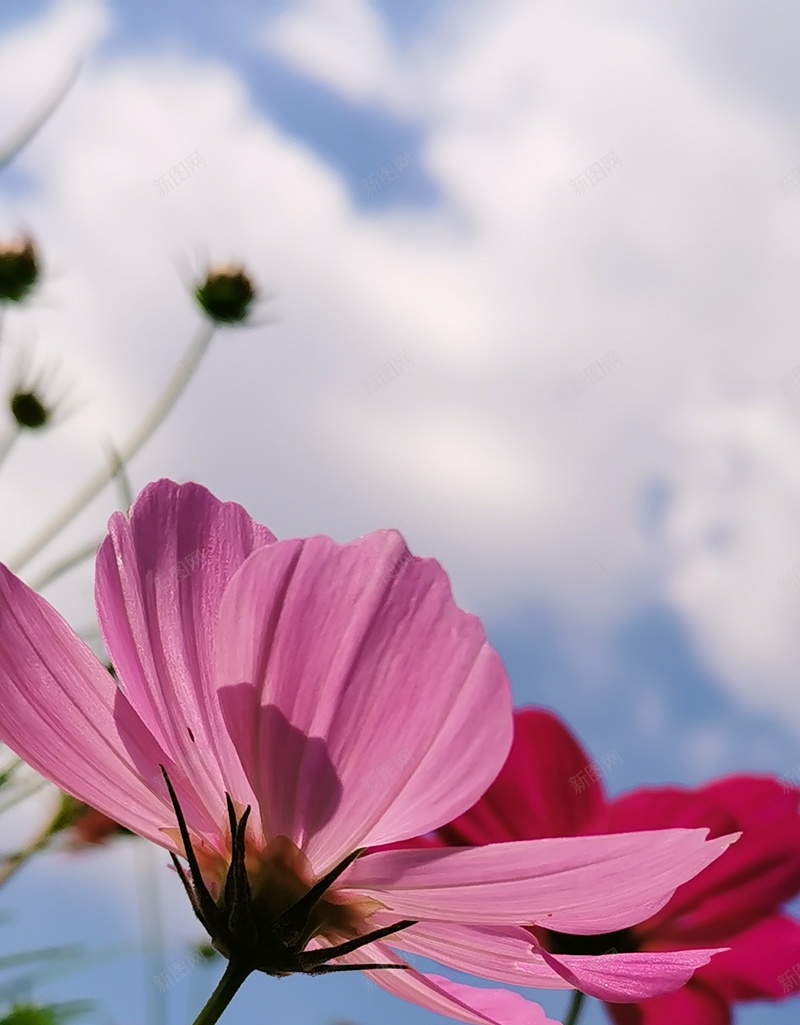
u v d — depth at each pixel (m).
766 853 0.30
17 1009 0.38
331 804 0.23
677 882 0.23
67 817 0.39
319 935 0.23
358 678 0.23
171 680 0.24
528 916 0.23
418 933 0.24
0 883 0.38
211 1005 0.23
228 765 0.24
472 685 0.23
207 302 0.63
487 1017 0.24
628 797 0.30
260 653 0.23
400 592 0.23
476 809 0.29
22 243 0.60
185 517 0.24
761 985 0.29
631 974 0.23
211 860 0.24
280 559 0.23
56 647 0.23
